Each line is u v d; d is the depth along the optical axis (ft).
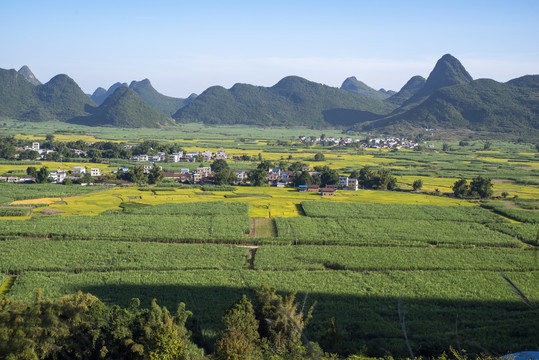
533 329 237.45
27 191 577.84
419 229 442.50
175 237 386.32
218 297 275.18
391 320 250.98
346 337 229.04
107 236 388.78
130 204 531.91
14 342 182.80
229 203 538.06
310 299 273.54
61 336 193.57
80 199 557.74
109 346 198.18
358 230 433.89
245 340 193.77
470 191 634.84
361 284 300.40
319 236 407.85
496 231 444.14
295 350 198.29
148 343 195.11
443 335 231.71
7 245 358.43
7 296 266.36
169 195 600.80
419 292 289.12
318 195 630.33
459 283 305.53
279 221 461.37
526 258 357.82
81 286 284.41
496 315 258.57
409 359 208.23
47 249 351.87
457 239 407.44
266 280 301.63
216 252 355.56
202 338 228.63
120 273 307.37
